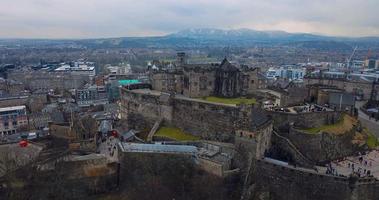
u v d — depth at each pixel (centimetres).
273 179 10306
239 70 15425
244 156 10819
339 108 14612
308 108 13400
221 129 12325
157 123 13938
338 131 12075
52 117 17138
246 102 13575
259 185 10469
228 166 10756
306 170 9919
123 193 10969
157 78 16712
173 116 13975
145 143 12069
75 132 14475
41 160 11462
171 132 13462
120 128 15962
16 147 12650
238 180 10531
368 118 16375
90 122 15888
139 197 10656
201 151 11350
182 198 10475
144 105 14862
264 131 11112
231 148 11181
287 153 11450
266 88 17788
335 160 11288
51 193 10894
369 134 13775
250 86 16150
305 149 11494
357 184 9231
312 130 11975
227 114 12081
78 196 11062
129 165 11188
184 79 15875
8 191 10756
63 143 13888
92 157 11475
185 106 13462
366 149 12169
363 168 10444
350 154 11775
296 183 9950
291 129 11800
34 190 10869
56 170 11150
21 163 11444
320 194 9631
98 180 11362
